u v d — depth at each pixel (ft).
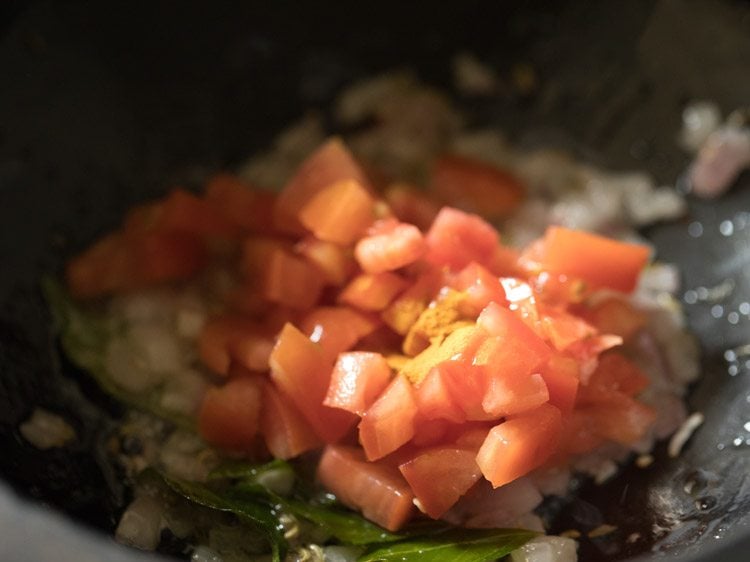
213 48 0.61
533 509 0.47
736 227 0.57
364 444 0.44
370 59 0.64
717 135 0.59
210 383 0.51
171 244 0.56
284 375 0.46
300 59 0.63
